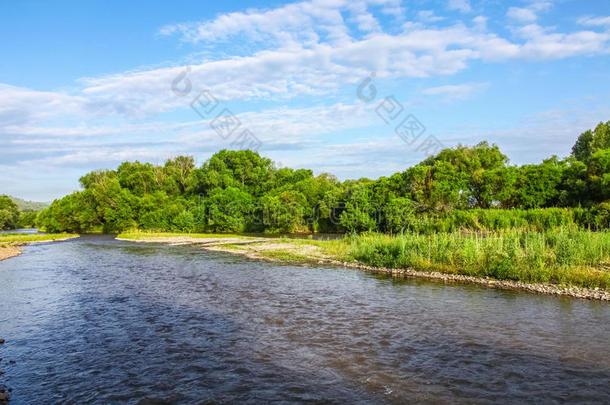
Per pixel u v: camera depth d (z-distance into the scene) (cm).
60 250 5191
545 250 2662
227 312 1888
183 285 2553
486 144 7950
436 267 2798
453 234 3372
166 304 2056
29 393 1095
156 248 5284
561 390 1076
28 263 3794
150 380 1169
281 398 1045
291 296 2203
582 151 7956
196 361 1304
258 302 2075
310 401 1027
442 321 1697
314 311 1888
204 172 10894
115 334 1588
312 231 8544
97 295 2284
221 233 8631
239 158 11369
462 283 2456
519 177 6031
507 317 1734
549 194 5731
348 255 3625
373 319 1742
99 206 10138
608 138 7506
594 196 5166
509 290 2245
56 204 12525
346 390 1086
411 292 2248
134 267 3409
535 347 1385
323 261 3531
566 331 1543
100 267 3441
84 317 1831
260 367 1247
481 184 6338
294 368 1236
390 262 3055
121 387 1125
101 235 8844
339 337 1515
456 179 6375
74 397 1068
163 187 11819
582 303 1938
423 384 1117
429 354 1336
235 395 1066
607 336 1481
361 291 2302
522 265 2472
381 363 1266
